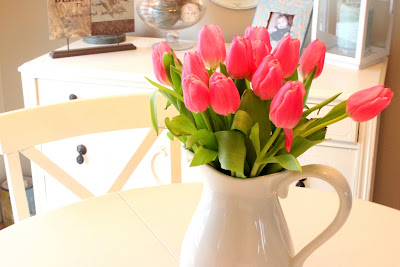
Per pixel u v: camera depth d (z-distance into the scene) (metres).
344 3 1.77
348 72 1.80
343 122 1.66
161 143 1.88
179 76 0.74
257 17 2.03
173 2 1.96
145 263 0.95
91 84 1.87
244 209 0.73
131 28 2.10
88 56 2.02
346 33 1.81
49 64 1.92
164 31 2.29
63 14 1.95
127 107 1.32
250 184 0.71
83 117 1.29
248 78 0.70
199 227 0.76
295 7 1.94
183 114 0.74
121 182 1.41
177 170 1.41
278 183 0.75
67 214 1.09
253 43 0.71
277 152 0.73
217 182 0.73
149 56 2.01
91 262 0.95
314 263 0.95
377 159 2.17
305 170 0.73
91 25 2.01
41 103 1.97
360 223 1.06
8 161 1.21
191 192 1.18
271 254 0.75
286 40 0.67
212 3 2.19
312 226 1.06
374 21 1.80
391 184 2.19
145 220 1.08
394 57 2.01
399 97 2.05
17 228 1.04
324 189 1.80
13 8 2.35
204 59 0.73
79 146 1.98
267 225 0.75
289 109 0.61
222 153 0.67
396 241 1.01
